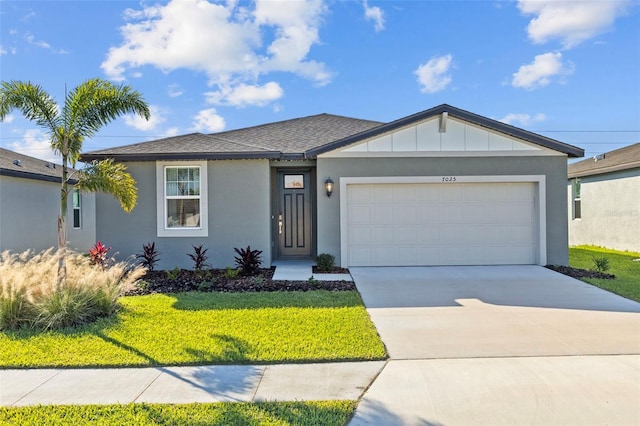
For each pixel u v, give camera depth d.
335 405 3.55
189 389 3.90
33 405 3.60
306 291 8.03
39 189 14.56
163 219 10.80
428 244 10.88
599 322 5.95
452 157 10.75
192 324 5.82
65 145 7.29
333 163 10.79
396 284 8.65
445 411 3.47
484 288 8.23
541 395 3.73
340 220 10.75
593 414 3.40
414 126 10.76
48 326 5.67
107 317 6.20
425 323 5.96
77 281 6.52
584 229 18.42
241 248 10.80
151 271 10.34
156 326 5.74
